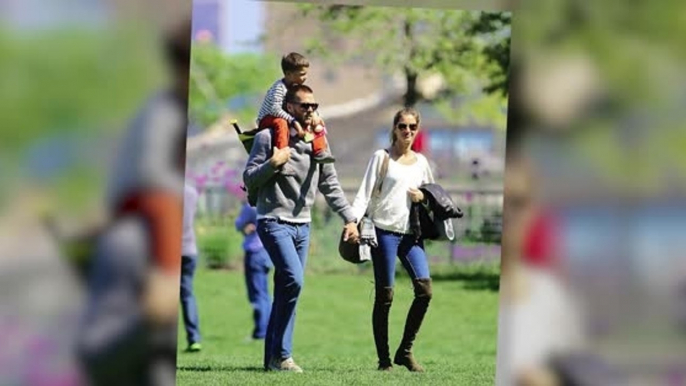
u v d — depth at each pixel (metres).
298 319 36.09
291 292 22.73
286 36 59.25
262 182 22.05
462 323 35.19
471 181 55.59
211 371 23.53
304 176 22.38
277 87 22.19
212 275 44.75
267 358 23.31
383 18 56.28
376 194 23.00
